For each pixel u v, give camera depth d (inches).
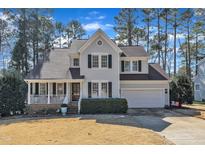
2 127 702.5
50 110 1095.6
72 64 1228.5
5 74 1056.8
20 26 1738.4
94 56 1167.6
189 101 1323.8
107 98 1095.6
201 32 2033.7
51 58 1307.8
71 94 1217.4
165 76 1279.5
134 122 775.7
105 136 546.9
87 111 1067.3
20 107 1085.8
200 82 1791.3
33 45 1800.0
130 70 1270.9
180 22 2007.9
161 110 1144.8
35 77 1156.5
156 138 534.9
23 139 527.8
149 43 2097.7
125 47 1360.7
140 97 1248.2
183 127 701.3
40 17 1791.3
